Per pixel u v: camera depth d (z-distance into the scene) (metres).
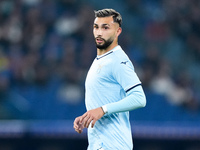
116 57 15.47
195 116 47.09
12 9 51.56
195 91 50.09
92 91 15.73
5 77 44.66
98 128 15.77
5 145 40.69
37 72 45.84
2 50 47.47
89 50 49.41
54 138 40.38
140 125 39.75
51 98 45.00
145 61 51.38
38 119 43.75
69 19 52.59
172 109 46.72
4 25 49.53
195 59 55.31
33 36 49.28
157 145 42.81
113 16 15.73
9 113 43.12
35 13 51.34
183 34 57.41
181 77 50.44
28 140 41.03
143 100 15.03
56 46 49.53
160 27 56.97
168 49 55.38
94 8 56.41
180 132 40.09
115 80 15.47
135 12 59.09
